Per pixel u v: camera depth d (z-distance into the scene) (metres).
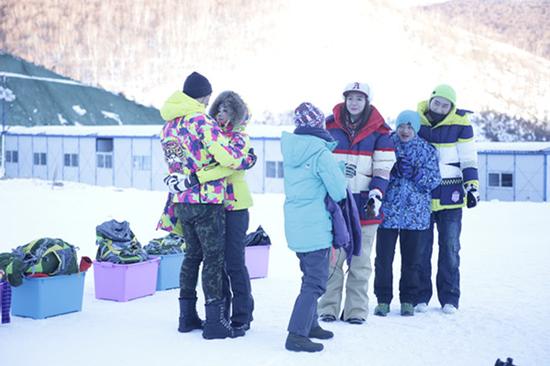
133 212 15.30
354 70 84.44
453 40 92.50
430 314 5.23
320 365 3.75
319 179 4.19
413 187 5.19
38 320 4.84
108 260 5.62
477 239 11.11
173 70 83.19
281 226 12.88
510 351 4.07
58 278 4.97
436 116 5.53
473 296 5.94
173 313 5.15
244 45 89.06
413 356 3.96
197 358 3.89
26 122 54.09
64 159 29.95
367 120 5.02
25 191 21.66
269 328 4.71
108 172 28.58
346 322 4.95
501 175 24.73
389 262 5.24
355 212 4.45
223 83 84.00
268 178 25.45
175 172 4.48
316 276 4.18
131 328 4.64
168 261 6.20
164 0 89.19
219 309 4.40
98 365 3.73
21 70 70.75
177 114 4.43
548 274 7.16
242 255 4.61
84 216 14.09
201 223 4.39
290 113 79.00
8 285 4.73
